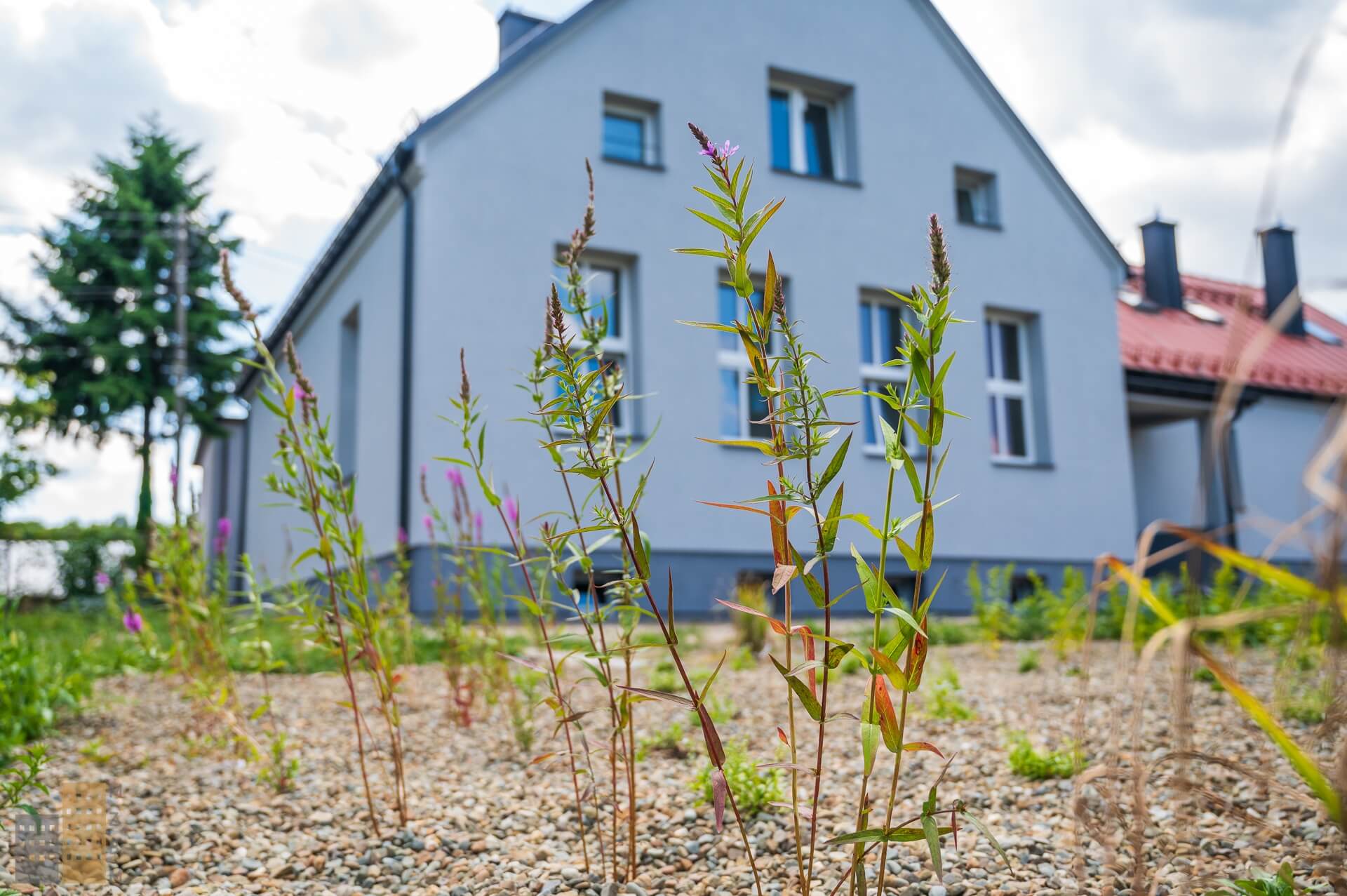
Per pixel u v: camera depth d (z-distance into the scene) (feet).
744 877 8.32
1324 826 8.28
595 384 7.25
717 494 36.29
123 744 14.64
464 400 7.84
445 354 33.24
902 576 38.88
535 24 44.32
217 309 76.18
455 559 16.03
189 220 76.28
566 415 6.61
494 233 34.60
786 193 39.65
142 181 77.61
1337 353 59.67
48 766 13.08
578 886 8.16
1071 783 10.81
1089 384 45.03
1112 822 9.11
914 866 8.30
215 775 12.59
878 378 40.70
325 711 17.31
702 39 39.24
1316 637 13.56
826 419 5.73
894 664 5.54
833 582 36.88
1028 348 45.03
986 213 45.11
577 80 36.73
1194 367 49.55
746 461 37.01
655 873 8.49
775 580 5.59
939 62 44.27
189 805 11.10
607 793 10.91
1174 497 50.83
